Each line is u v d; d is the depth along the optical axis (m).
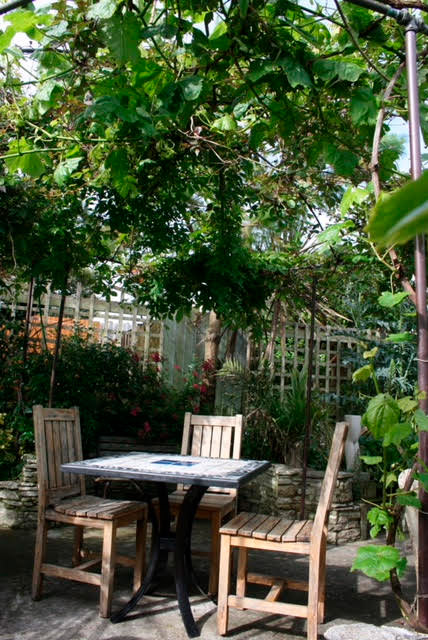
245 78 2.28
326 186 3.80
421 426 1.90
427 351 2.06
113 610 2.89
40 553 3.00
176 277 4.86
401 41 2.53
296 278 4.79
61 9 2.15
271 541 2.60
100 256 4.88
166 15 2.19
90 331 6.30
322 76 2.19
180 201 4.08
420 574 2.09
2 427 5.11
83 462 2.99
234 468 2.89
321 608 2.81
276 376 6.09
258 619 2.87
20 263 4.14
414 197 0.20
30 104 3.04
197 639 2.58
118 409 5.69
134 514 3.06
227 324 5.47
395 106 2.49
